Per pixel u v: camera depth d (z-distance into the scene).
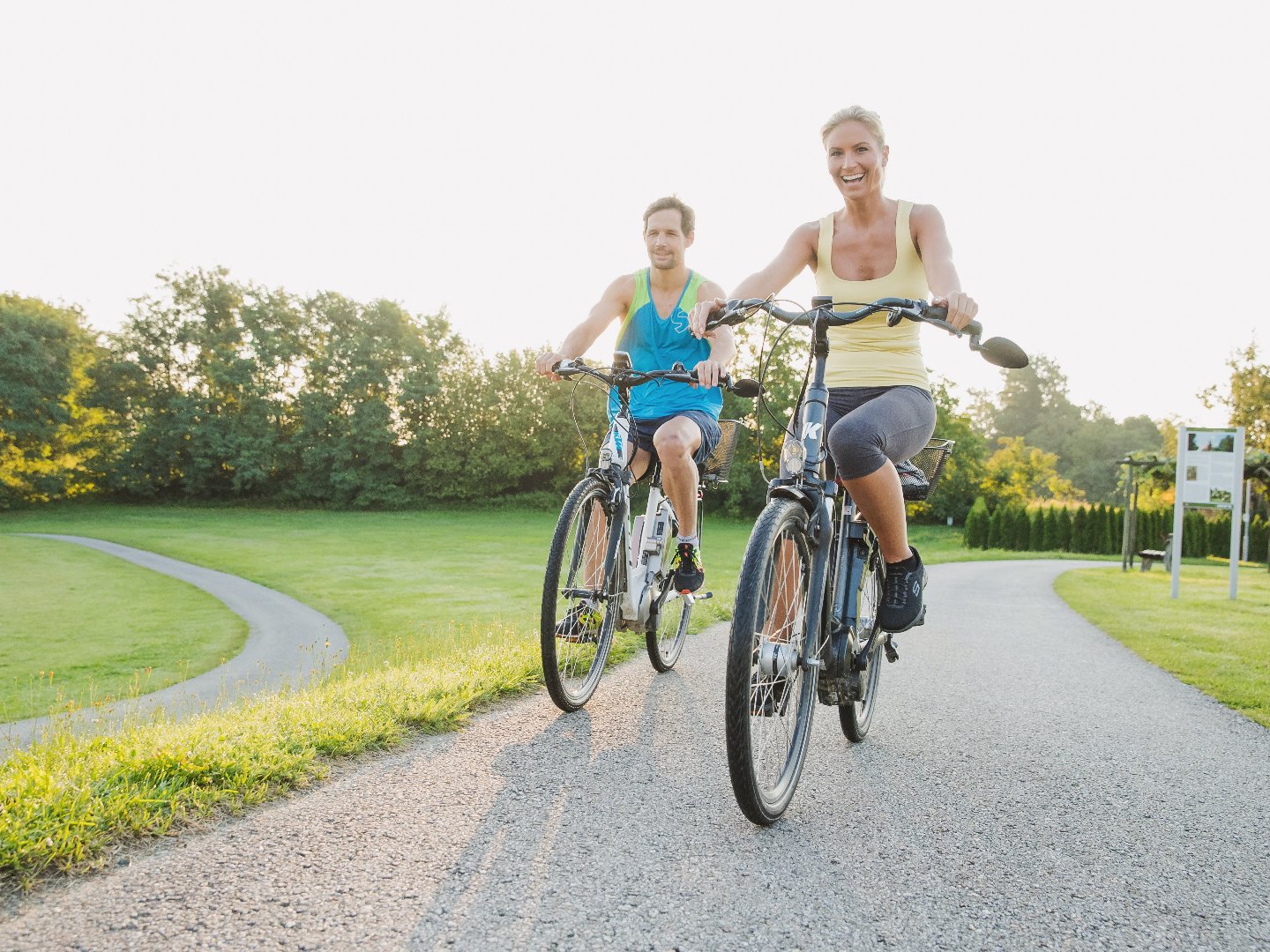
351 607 18.05
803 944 1.72
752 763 2.16
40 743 2.80
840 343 2.89
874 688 3.47
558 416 58.69
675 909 1.83
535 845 2.12
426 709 3.15
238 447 57.31
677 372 3.34
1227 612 9.80
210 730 2.78
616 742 3.02
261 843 2.06
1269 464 31.73
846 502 2.79
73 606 18.84
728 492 53.00
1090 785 2.84
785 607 2.36
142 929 1.66
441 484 60.09
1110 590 13.12
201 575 24.48
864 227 2.87
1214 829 2.46
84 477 58.66
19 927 1.64
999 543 38.66
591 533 3.50
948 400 57.34
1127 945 1.77
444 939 1.67
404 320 62.34
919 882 2.03
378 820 2.23
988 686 4.61
